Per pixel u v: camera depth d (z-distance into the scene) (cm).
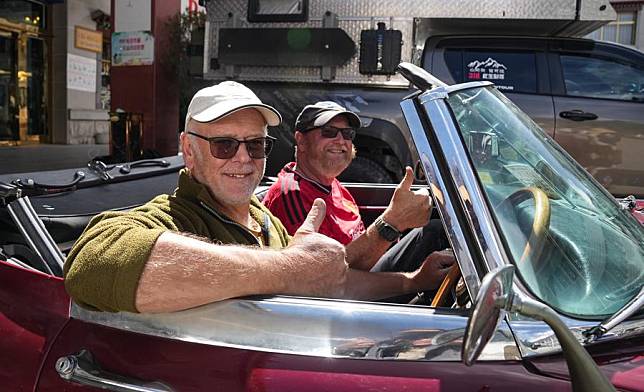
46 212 202
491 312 101
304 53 557
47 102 1254
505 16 520
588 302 136
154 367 134
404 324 130
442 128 141
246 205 199
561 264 140
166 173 277
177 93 830
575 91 520
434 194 138
